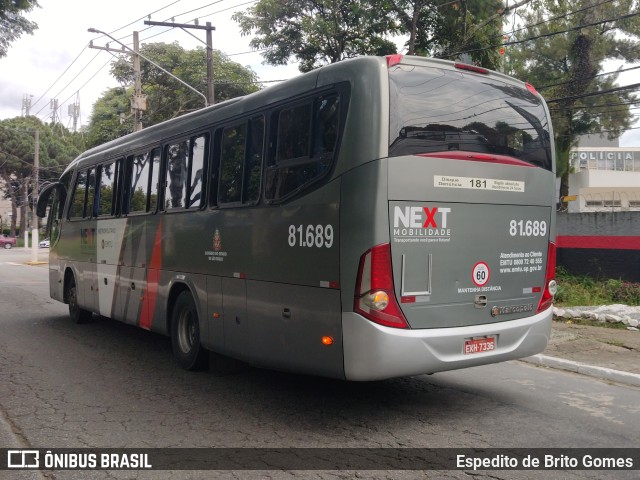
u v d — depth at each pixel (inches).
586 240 642.2
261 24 774.5
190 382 273.9
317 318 206.2
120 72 1305.4
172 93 1305.4
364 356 192.2
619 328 400.5
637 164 2197.3
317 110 213.0
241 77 1273.4
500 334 220.4
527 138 235.5
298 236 214.2
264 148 234.8
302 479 169.0
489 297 219.8
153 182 321.1
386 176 194.1
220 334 258.5
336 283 198.7
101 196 389.1
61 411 230.7
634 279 606.9
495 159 221.1
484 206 218.1
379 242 192.5
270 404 239.3
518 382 277.0
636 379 273.3
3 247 2284.7
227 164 258.7
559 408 236.4
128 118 1293.1
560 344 346.9
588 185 1745.8
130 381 276.2
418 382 273.6
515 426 214.1
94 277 394.6
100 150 397.1
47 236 495.5
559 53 911.0
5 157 2107.5
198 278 273.9
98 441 198.8
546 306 241.1
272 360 227.3
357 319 193.2
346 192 197.0
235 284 247.1
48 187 468.8
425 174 202.4
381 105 195.2
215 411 230.4
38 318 472.1
